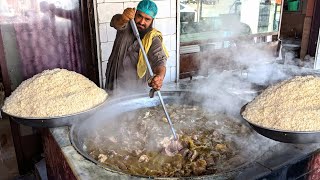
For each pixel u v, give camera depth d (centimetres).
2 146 368
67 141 185
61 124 186
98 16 334
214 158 180
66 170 175
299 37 823
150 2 250
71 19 348
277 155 166
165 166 174
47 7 333
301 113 153
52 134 194
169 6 374
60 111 183
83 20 350
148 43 255
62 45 353
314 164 173
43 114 181
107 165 169
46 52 346
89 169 157
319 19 559
